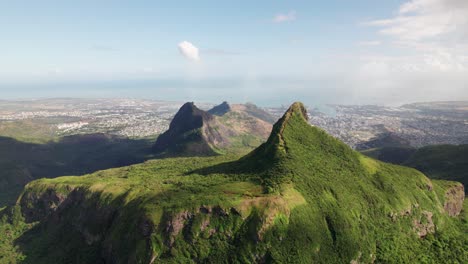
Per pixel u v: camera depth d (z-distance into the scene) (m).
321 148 144.12
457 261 116.94
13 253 142.38
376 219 120.94
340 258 104.31
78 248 133.38
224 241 102.62
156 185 139.62
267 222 101.94
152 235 104.38
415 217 130.50
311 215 109.06
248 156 152.75
